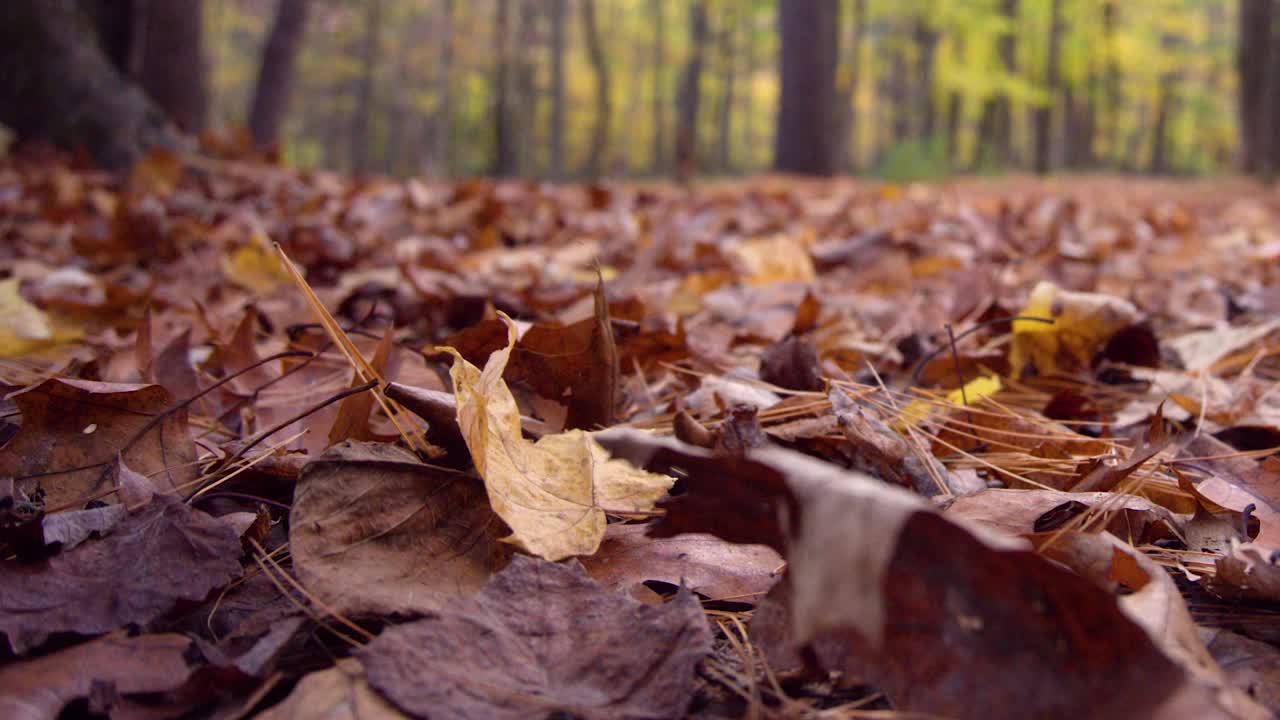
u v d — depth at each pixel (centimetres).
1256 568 56
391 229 218
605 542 61
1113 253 203
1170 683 45
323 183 322
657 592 59
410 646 51
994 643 46
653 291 135
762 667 54
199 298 133
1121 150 2412
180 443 65
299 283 64
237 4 1659
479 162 1773
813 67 706
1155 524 62
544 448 61
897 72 1717
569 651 52
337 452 58
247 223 197
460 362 59
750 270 153
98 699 50
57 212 211
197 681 51
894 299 137
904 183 675
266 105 750
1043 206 316
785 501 47
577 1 1828
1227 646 54
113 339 106
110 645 52
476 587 56
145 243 169
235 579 58
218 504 64
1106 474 65
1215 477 70
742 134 2414
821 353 99
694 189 458
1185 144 2434
